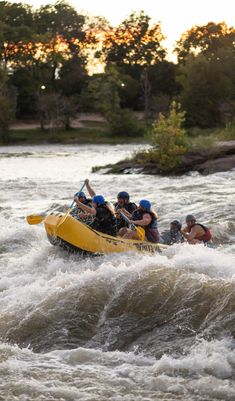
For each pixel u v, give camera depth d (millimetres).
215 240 23984
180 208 30188
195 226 21234
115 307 14617
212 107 139000
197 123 139750
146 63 175250
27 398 11297
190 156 49844
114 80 133625
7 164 70000
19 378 12070
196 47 187000
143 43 177625
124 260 19125
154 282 14977
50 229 20609
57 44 160500
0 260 21547
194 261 16297
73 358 13039
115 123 129875
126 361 12859
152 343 13453
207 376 11953
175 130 49844
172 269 15562
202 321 13711
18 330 14453
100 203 20734
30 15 170125
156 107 144000
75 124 144500
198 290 14414
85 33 174250
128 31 177875
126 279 15289
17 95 138875
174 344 13266
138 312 14375
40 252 20969
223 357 12453
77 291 15188
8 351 13398
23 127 141750
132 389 11609
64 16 173000
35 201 34812
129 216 21281
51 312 14750
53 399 11258
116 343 13734
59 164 68812
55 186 41719
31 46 153125
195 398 11250
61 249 20672
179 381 11820
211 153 50156
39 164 69188
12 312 15188
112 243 20078
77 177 49812
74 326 14305
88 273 15945
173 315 14055
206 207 29859
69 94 160000
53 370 12461
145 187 40156
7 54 154875
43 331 14320
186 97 139875
